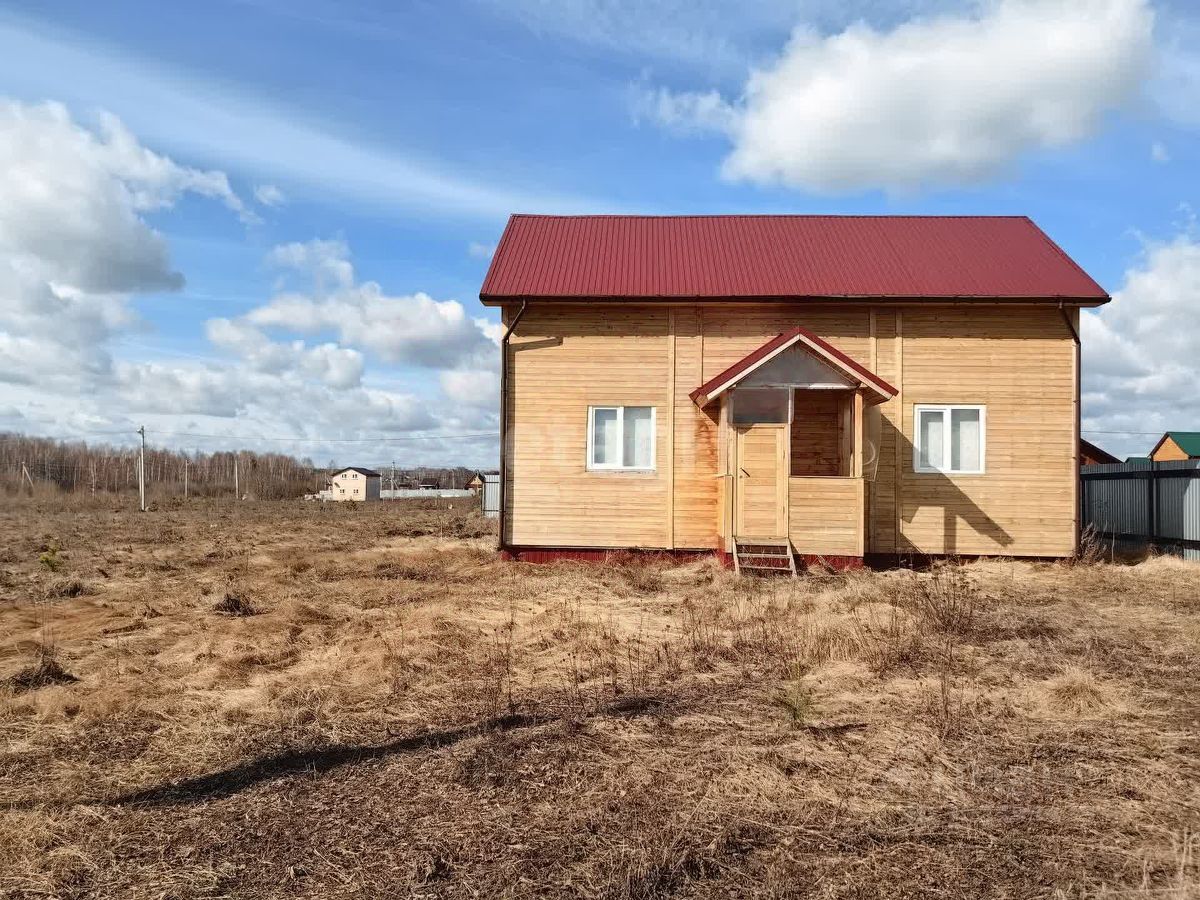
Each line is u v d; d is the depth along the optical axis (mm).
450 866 3496
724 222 17125
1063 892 3227
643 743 4996
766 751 4805
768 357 12383
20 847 3684
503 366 14211
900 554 13758
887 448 13859
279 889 3326
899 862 3504
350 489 79250
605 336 14172
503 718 5484
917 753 4766
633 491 14047
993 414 13820
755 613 9016
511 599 10445
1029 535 13695
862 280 14164
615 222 17188
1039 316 13883
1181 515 14352
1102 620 8555
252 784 4438
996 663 6789
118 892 3320
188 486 66312
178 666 7066
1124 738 5023
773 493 12773
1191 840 3668
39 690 6266
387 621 8961
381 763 4719
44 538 20016
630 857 3525
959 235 15969
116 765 4750
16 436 79125
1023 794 4207
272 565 14234
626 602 10141
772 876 3381
